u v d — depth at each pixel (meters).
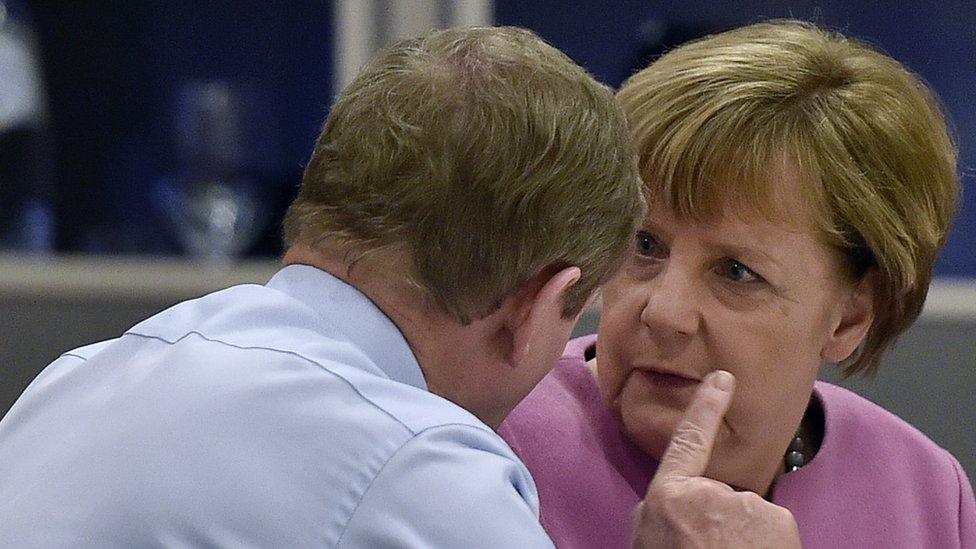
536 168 3.09
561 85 3.19
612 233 3.30
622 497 4.15
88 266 8.83
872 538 4.38
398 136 3.10
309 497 2.88
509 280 3.16
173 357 3.18
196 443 2.95
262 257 9.05
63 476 3.02
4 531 2.99
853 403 4.68
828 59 3.94
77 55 8.88
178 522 2.86
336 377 3.05
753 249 3.86
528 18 8.75
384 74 3.23
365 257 3.17
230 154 8.96
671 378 4.00
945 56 8.52
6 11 8.77
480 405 3.41
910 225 3.95
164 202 8.99
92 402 3.22
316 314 3.23
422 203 3.08
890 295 4.06
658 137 3.85
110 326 8.81
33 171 8.96
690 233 3.90
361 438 2.95
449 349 3.26
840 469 4.45
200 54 8.92
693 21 8.57
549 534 4.04
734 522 3.27
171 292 8.82
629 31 8.64
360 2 8.80
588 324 7.87
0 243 9.04
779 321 3.92
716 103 3.82
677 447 3.53
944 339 8.08
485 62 3.17
